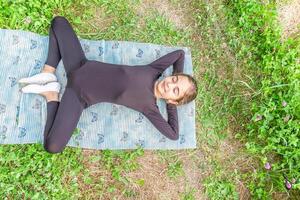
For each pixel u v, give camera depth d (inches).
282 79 150.9
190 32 155.3
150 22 151.2
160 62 137.5
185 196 143.6
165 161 144.6
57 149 123.4
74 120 127.0
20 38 135.3
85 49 142.7
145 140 142.0
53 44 131.9
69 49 130.7
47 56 134.7
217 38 153.9
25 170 125.6
